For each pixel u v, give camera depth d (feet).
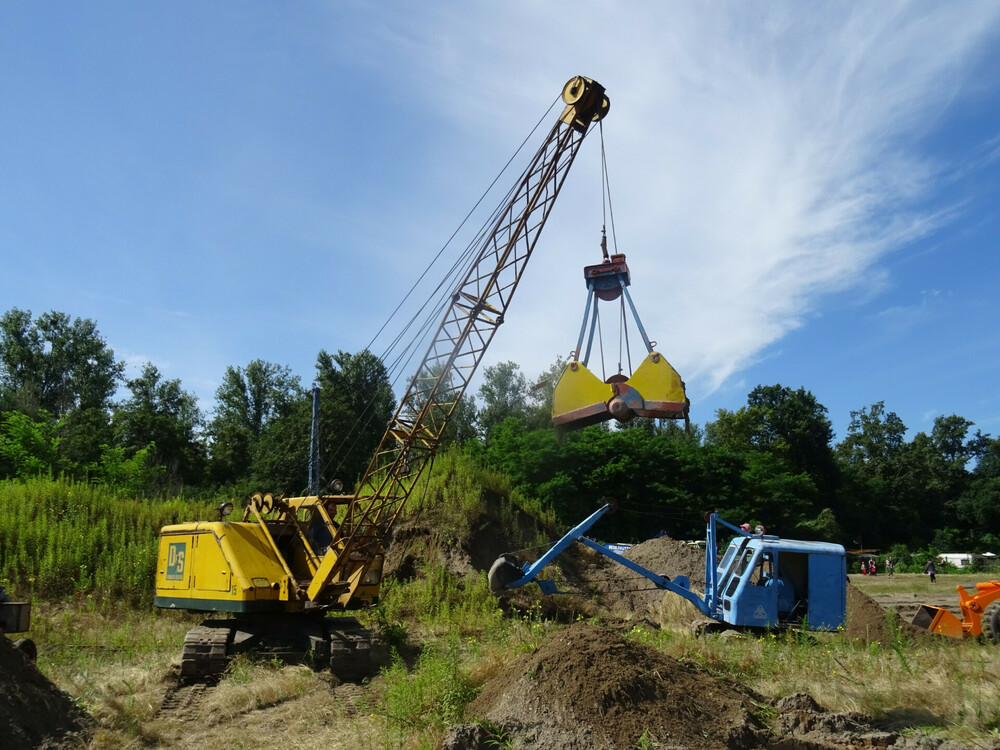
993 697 27.91
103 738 26.32
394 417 48.70
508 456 142.10
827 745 24.27
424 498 69.26
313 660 39.04
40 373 209.67
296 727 28.55
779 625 41.83
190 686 36.06
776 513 165.78
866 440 313.12
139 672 37.96
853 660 33.88
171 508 75.10
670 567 68.74
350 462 148.66
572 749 22.59
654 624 57.06
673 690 25.27
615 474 144.66
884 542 240.53
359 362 165.58
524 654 29.48
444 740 23.58
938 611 47.98
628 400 37.47
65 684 34.06
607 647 26.48
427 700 28.78
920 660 34.30
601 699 23.99
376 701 32.42
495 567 45.44
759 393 248.93
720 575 45.55
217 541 41.81
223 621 42.42
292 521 44.57
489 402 203.21
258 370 228.02
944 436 351.87
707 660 32.73
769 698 28.22
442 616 53.06
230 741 27.30
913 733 24.94
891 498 266.36
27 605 33.47
